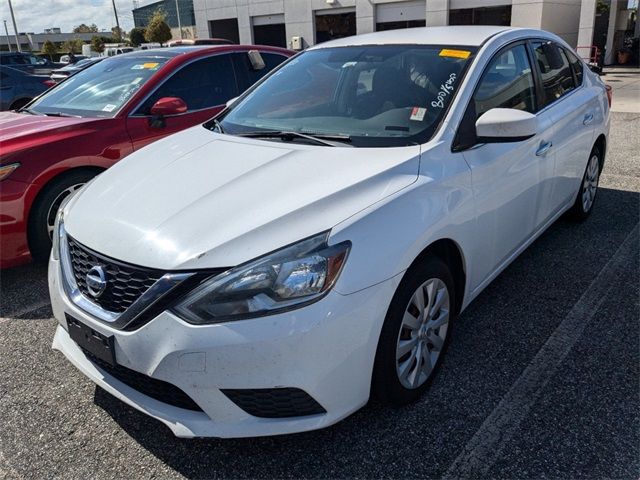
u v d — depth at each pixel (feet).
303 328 6.41
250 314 6.39
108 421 8.32
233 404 6.66
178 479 7.21
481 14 77.10
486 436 7.68
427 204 7.78
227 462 7.43
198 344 6.40
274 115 10.48
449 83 9.43
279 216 6.91
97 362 7.80
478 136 8.78
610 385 8.66
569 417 7.98
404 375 7.91
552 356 9.46
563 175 12.64
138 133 14.78
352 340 6.80
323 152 8.56
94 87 16.46
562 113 12.20
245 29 98.02
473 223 8.82
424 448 7.52
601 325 10.39
